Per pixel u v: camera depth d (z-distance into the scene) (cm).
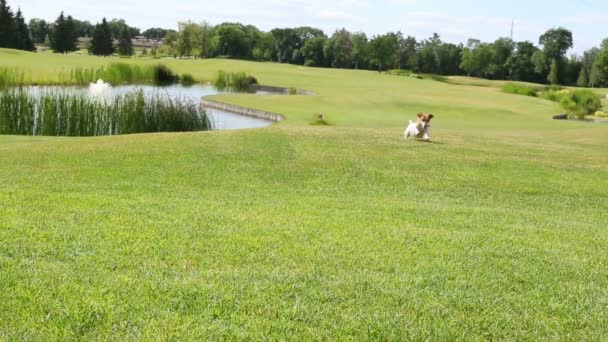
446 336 375
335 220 687
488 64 9844
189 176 1088
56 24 9581
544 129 2745
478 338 376
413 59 10512
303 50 10769
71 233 539
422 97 4344
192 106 2392
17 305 370
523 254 577
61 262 461
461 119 3225
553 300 452
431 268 511
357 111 3197
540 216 843
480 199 1012
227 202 799
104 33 9869
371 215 744
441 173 1216
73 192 822
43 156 1253
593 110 4588
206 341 342
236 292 419
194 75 6012
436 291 454
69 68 5347
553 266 543
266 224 636
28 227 548
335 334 365
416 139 1712
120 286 414
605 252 612
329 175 1155
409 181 1134
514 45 9969
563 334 391
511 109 3909
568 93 5144
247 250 526
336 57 10662
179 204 736
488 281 486
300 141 1559
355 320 387
